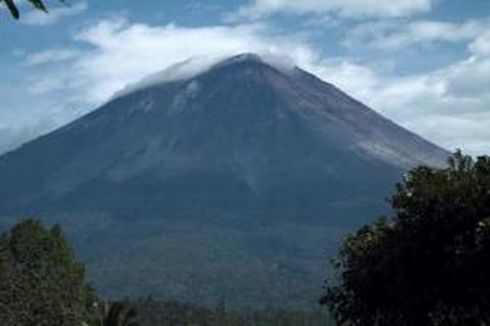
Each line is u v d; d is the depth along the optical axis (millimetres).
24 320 88062
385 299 37500
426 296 36125
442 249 36000
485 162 37219
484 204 35656
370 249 37594
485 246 34344
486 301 34875
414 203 36562
